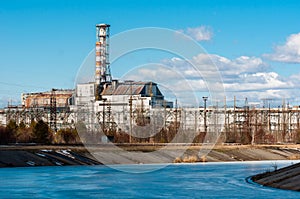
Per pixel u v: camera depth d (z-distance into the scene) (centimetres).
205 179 6956
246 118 17138
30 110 17438
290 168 6638
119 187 6016
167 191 5662
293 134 17325
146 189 5834
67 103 17362
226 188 5884
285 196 5050
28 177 6944
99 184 6272
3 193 5400
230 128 16350
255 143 15738
